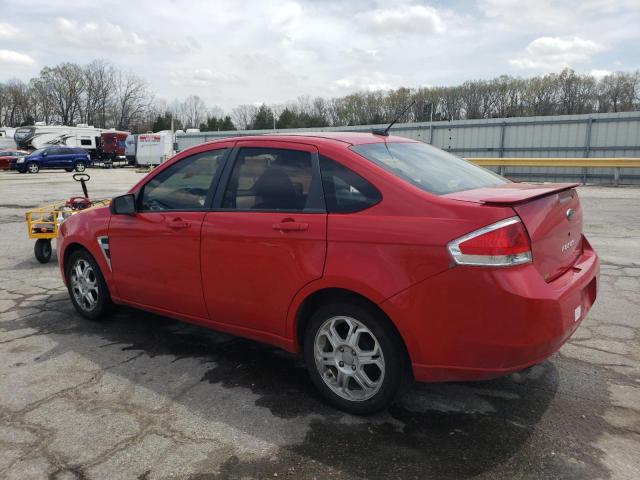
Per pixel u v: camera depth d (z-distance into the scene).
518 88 72.12
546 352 2.69
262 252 3.29
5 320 4.92
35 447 2.84
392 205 2.88
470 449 2.77
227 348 4.21
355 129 28.28
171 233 3.82
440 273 2.66
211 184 3.71
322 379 3.23
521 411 3.16
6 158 35.00
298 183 3.28
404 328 2.79
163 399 3.37
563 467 2.61
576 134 21.66
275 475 2.58
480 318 2.61
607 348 4.08
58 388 3.53
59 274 6.77
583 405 3.22
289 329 3.28
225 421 3.09
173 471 2.62
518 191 3.01
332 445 2.83
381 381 2.97
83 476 2.59
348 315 3.02
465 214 2.67
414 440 2.86
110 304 4.70
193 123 106.19
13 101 93.62
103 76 92.94
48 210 7.59
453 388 3.46
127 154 43.59
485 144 23.72
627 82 70.94
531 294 2.59
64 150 33.88
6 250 8.41
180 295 3.87
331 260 2.98
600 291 5.59
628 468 2.60
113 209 4.13
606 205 13.06
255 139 3.61
